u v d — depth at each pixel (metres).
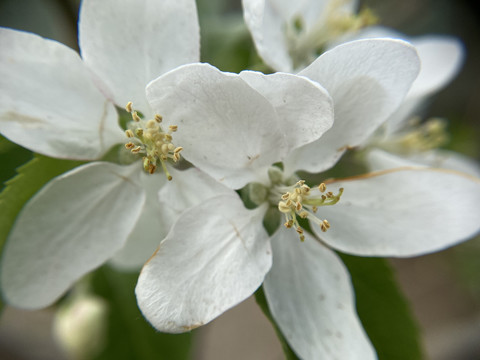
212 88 0.11
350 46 0.11
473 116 0.29
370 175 0.13
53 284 0.12
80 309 0.15
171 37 0.12
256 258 0.12
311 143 0.12
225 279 0.12
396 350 0.13
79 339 0.15
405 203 0.13
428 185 0.13
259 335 0.31
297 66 0.15
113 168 0.12
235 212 0.12
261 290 0.12
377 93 0.12
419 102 0.17
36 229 0.12
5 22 0.20
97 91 0.12
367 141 0.14
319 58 0.12
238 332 0.32
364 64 0.12
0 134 0.12
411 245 0.13
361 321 0.13
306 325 0.12
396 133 0.17
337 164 0.14
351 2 0.16
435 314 0.31
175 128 0.12
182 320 0.11
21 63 0.12
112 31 0.12
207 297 0.12
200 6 0.16
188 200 0.12
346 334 0.12
